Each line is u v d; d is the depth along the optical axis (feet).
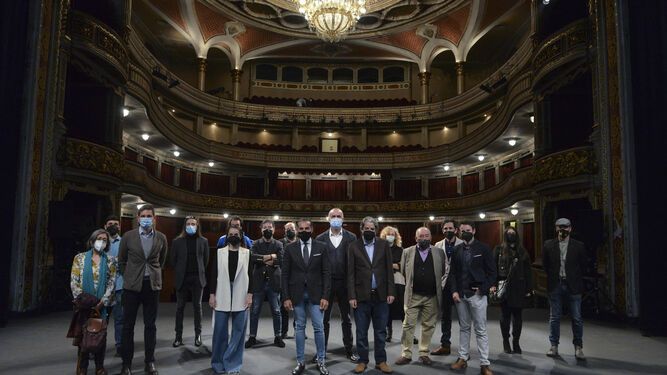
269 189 87.97
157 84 70.59
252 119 88.33
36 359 18.06
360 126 89.71
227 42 85.05
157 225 72.69
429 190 86.53
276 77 96.17
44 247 31.07
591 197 33.86
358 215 84.94
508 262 19.75
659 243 24.53
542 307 40.19
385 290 16.93
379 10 75.66
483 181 76.74
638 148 26.30
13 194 28.14
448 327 19.51
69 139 34.60
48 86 32.01
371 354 19.36
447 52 89.81
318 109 91.20
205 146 77.00
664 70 25.88
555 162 36.86
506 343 19.81
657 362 18.20
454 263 17.70
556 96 42.45
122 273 15.99
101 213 41.11
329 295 17.29
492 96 71.92
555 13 45.34
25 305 29.19
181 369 16.85
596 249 31.91
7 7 28.09
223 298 16.43
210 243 79.82
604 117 31.68
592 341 22.38
